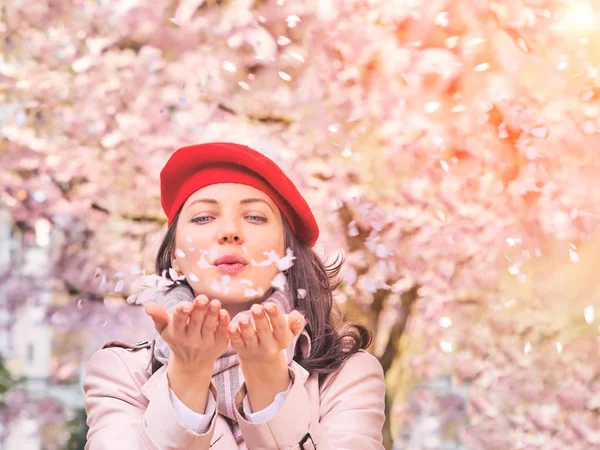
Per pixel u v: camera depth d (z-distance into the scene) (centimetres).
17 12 842
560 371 862
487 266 794
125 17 802
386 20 706
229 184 257
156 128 823
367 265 744
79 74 831
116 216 869
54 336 1023
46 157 836
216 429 243
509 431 865
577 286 902
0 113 834
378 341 800
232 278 249
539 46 705
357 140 786
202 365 216
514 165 735
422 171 741
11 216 877
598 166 747
